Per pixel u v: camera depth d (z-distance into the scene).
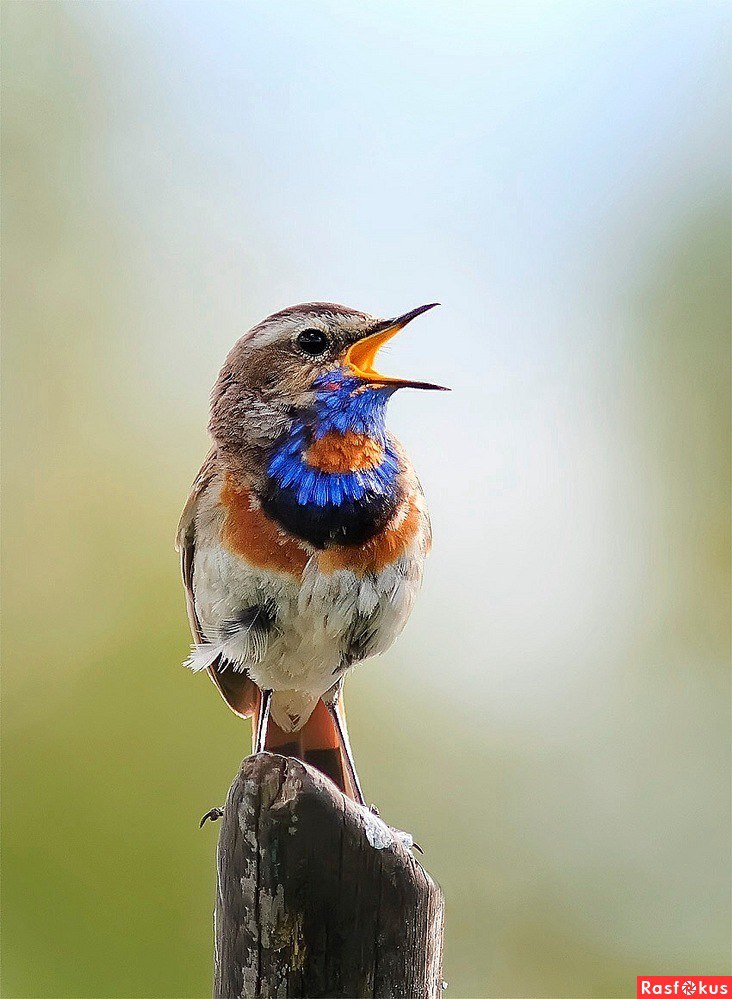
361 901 6.62
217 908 7.01
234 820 6.77
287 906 6.60
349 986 6.59
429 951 6.75
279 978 6.60
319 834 6.62
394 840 6.74
